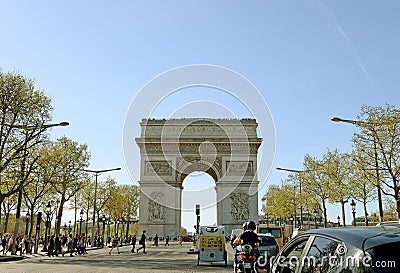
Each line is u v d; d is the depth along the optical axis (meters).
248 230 20.17
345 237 7.18
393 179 45.16
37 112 54.59
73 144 75.12
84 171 76.81
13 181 55.31
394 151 45.88
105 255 60.06
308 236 8.84
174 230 91.44
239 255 21.92
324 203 71.88
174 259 47.66
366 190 58.91
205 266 37.44
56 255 60.50
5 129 52.72
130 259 48.03
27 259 50.25
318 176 71.81
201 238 38.25
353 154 48.31
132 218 132.12
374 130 46.53
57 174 71.44
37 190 72.56
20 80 53.72
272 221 127.88
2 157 51.75
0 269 31.84
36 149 65.94
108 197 103.56
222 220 89.56
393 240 6.40
